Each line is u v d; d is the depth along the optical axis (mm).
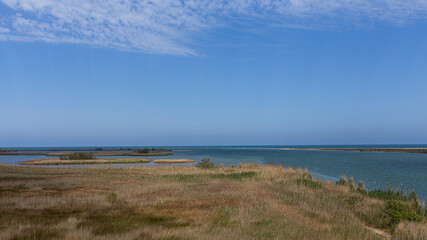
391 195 19609
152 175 28328
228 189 19391
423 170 42844
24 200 14141
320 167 49250
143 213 12352
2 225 9750
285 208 13547
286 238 9180
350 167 48750
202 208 13469
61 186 20062
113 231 9539
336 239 9297
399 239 9875
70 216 11430
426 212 14164
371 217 12945
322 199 16594
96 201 14297
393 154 105125
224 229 9828
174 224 10680
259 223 10922
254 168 38375
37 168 36438
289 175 28109
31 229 9344
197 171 33500
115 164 58625
